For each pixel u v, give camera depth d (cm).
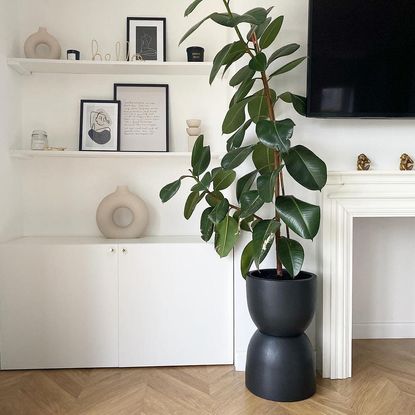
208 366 226
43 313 219
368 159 221
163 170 256
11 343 219
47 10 248
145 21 250
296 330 189
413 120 228
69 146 252
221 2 254
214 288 223
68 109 251
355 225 258
